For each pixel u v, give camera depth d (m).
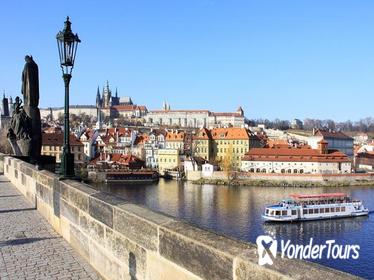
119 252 11.30
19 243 16.47
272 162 196.88
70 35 19.67
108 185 163.38
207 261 7.39
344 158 198.88
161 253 9.05
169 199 127.31
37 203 23.98
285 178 179.62
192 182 179.62
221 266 6.99
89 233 13.80
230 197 134.00
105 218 12.27
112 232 11.76
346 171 196.62
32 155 38.47
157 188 156.88
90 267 13.56
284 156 197.88
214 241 7.53
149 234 9.57
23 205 25.28
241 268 6.52
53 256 14.75
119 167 190.00
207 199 128.50
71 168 19.30
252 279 6.28
